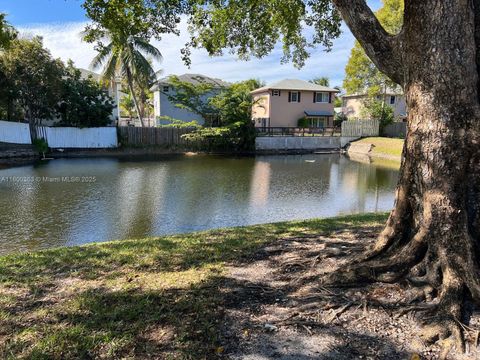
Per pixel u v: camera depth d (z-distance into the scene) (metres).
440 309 2.63
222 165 18.98
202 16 6.53
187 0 5.86
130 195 11.12
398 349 2.38
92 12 5.42
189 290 3.27
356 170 17.72
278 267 3.77
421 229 2.99
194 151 25.38
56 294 3.26
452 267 2.74
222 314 2.84
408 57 2.98
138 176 14.84
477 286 2.64
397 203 3.23
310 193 12.06
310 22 6.96
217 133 24.44
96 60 25.30
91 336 2.55
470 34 2.76
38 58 20.22
